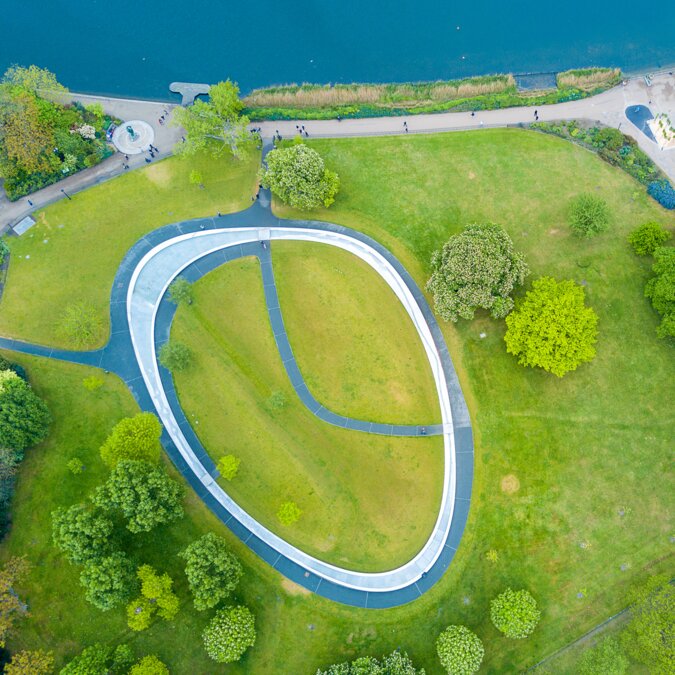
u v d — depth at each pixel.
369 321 81.25
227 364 79.88
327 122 90.44
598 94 91.19
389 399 78.56
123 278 82.81
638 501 74.38
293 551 73.56
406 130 89.56
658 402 76.88
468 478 75.38
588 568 72.69
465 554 73.06
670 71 92.06
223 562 65.88
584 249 82.19
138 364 79.50
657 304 76.44
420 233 84.06
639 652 65.81
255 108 91.88
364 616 71.50
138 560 71.75
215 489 75.31
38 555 72.19
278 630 70.75
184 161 87.69
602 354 78.50
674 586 67.94
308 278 83.00
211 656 65.06
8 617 66.00
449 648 65.81
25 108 81.12
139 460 68.06
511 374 78.06
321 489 75.75
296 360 80.12
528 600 67.75
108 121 89.81
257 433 77.44
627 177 85.44
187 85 93.00
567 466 75.38
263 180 80.88
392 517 74.88
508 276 73.69
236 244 84.12
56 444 75.94
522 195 85.19
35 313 81.56
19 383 73.88
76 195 86.19
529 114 90.19
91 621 70.44
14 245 84.12
